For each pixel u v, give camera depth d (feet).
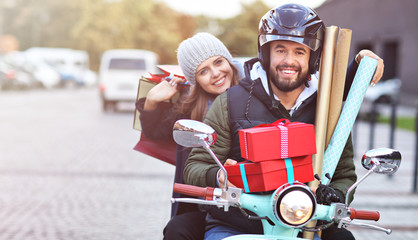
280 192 7.89
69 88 153.79
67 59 157.58
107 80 80.23
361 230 22.18
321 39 9.59
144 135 12.69
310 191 7.92
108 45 253.44
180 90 12.32
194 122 8.32
